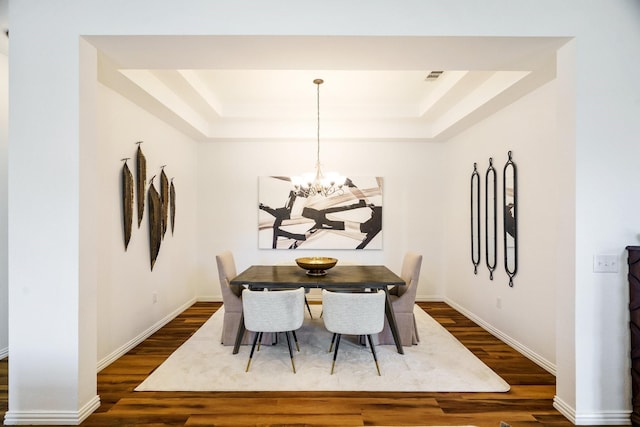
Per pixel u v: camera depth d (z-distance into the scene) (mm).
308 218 5164
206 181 5184
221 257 3473
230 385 2576
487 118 3891
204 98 3906
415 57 2428
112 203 3039
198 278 5188
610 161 2162
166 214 4094
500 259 3613
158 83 3330
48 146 2121
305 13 2145
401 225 5215
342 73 3578
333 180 3842
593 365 2156
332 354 3135
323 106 4613
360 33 2143
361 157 5203
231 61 2492
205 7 2141
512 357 3123
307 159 5184
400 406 2320
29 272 2121
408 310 3332
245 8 2141
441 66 2568
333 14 2148
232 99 4387
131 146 3350
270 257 5215
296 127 4906
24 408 2133
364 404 2342
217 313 4512
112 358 3012
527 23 2150
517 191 3328
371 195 5156
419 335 3652
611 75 2164
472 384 2605
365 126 4926
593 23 2162
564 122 2254
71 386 2125
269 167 5199
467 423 2145
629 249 2115
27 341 2125
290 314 2797
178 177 4480
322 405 2326
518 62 2494
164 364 2930
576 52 2160
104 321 2924
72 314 2125
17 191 2125
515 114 3354
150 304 3723
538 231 3010
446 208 5125
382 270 3744
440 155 5223
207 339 3529
